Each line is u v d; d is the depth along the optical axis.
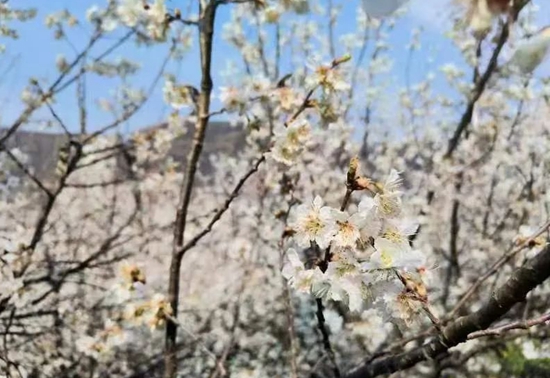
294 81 3.71
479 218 7.58
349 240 1.76
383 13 0.60
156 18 2.98
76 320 5.31
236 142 8.37
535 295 5.93
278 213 3.26
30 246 4.50
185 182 2.94
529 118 6.97
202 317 6.80
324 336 2.75
